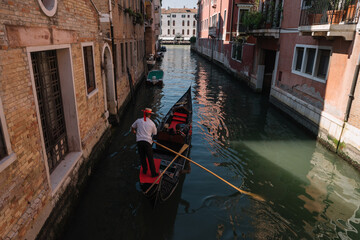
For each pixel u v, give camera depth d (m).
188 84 18.11
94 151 6.22
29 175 3.35
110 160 6.76
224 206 5.09
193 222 4.64
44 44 3.80
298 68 9.98
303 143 8.16
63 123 5.04
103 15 8.14
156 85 17.38
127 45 12.54
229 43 22.50
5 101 2.88
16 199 3.04
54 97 4.61
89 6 6.19
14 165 3.02
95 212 4.80
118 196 5.29
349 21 6.78
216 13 28.36
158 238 4.25
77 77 5.21
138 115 10.73
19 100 3.16
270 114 11.20
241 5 21.09
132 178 5.96
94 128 6.41
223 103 12.90
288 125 9.85
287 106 10.70
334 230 4.50
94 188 5.53
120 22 10.44
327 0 7.54
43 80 4.15
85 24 5.86
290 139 8.47
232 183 5.88
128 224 4.53
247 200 5.29
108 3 8.14
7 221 2.85
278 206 5.12
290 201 5.28
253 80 15.77
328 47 7.79
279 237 4.34
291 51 10.40
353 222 4.70
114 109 9.06
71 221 4.53
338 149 7.20
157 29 39.75
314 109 8.54
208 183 5.85
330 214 4.91
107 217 4.68
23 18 3.24
